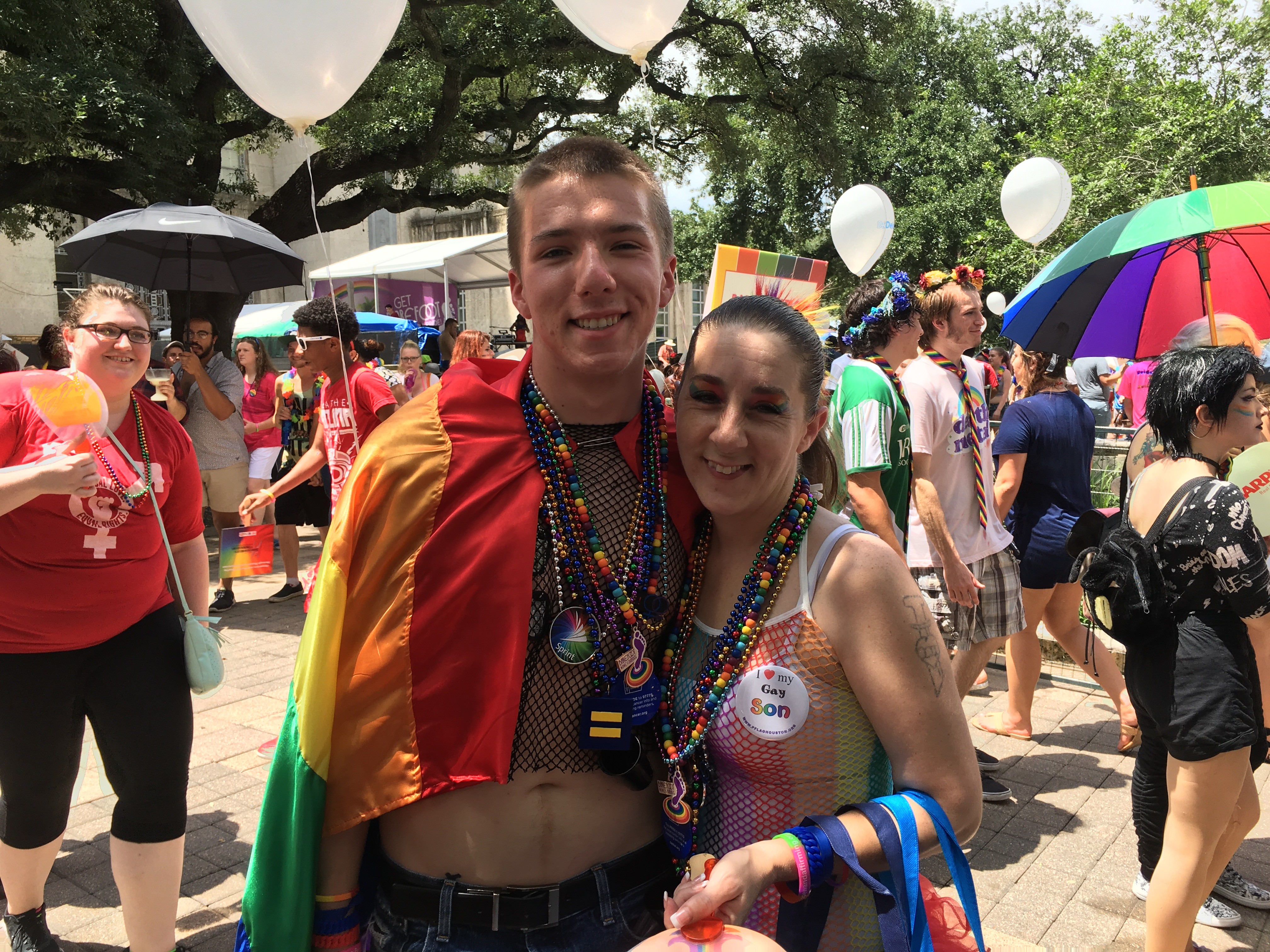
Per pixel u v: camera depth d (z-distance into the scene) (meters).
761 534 1.41
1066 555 3.61
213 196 12.23
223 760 4.10
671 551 1.49
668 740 1.42
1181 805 2.40
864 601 1.31
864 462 3.09
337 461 4.66
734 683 1.35
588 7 2.15
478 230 27.38
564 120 15.97
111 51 10.30
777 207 26.48
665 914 1.36
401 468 1.38
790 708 1.32
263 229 7.56
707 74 16.78
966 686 3.80
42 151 9.63
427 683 1.34
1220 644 2.35
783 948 1.26
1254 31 17.92
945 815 1.27
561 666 1.39
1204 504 2.35
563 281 1.35
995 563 3.67
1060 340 4.07
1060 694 4.95
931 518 3.38
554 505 1.41
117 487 2.37
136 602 2.43
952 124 24.86
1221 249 3.78
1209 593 2.37
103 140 10.06
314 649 1.35
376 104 13.10
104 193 11.81
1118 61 18.88
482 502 1.37
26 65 8.85
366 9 1.95
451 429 1.40
